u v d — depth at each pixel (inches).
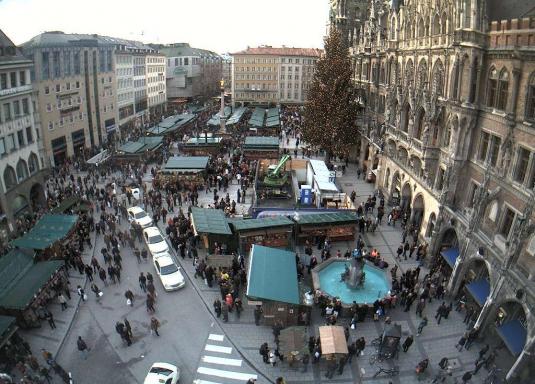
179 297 1320.1
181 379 1003.9
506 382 976.3
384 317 1219.2
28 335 1143.6
